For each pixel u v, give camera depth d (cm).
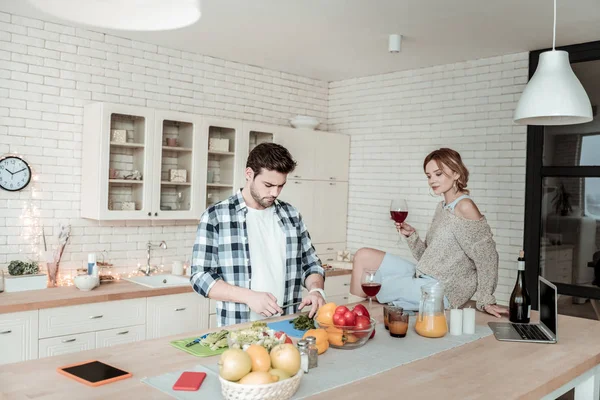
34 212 436
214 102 541
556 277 484
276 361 161
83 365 178
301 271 278
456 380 179
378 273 247
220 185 506
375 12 396
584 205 468
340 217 617
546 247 489
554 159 481
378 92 599
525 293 267
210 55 533
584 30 427
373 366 190
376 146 601
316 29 441
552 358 210
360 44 481
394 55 516
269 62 556
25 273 414
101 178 433
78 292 405
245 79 564
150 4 391
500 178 506
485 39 455
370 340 226
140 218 454
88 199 447
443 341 228
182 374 171
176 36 470
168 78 507
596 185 462
